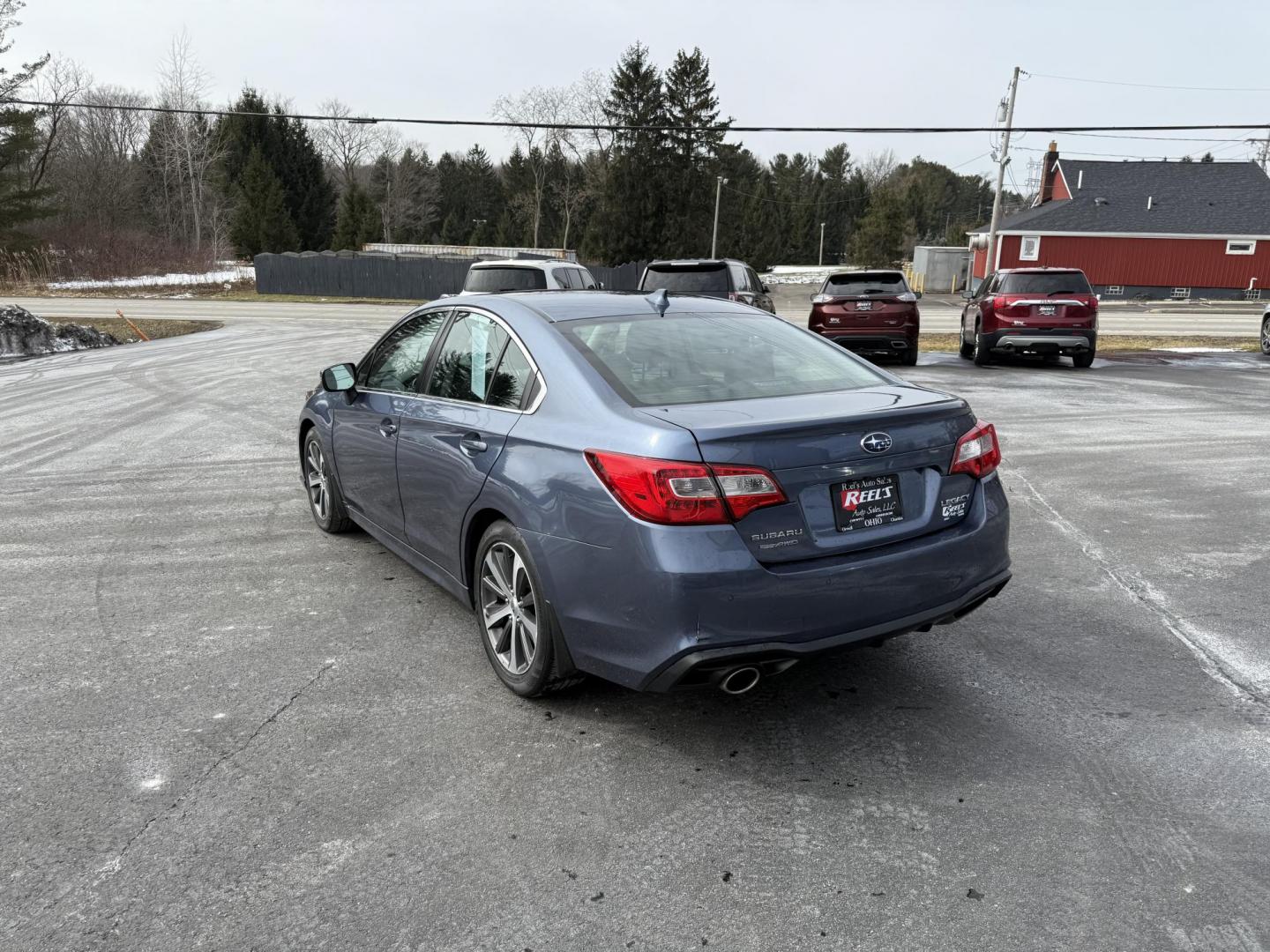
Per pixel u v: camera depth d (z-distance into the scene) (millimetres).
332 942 2266
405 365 4543
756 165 115375
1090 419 10086
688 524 2834
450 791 2936
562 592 3160
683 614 2830
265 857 2596
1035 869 2527
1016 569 5086
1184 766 3051
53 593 4727
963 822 2758
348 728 3342
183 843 2658
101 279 46969
